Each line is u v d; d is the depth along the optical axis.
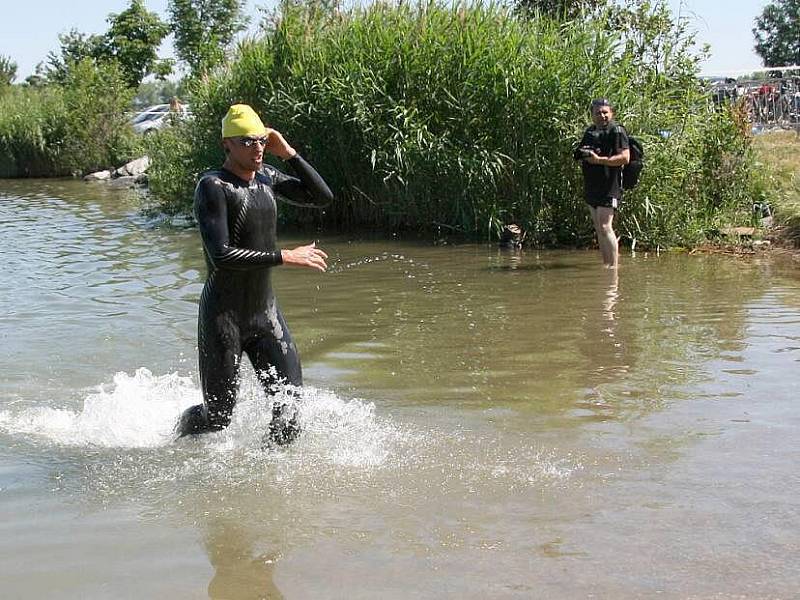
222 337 5.00
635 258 11.16
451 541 3.78
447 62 13.36
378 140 13.70
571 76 12.33
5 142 35.06
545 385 6.03
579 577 3.44
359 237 13.65
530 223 12.52
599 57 12.38
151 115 38.53
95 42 46.34
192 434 5.17
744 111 13.32
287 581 3.48
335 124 14.12
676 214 11.91
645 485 4.30
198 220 4.87
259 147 4.87
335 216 15.05
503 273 10.32
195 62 30.05
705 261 10.79
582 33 12.67
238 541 3.84
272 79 15.33
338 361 6.75
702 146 12.51
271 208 5.05
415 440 5.02
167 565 3.65
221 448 4.98
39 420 5.58
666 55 12.85
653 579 3.41
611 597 3.29
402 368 6.52
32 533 3.98
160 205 18.73
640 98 12.30
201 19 40.25
